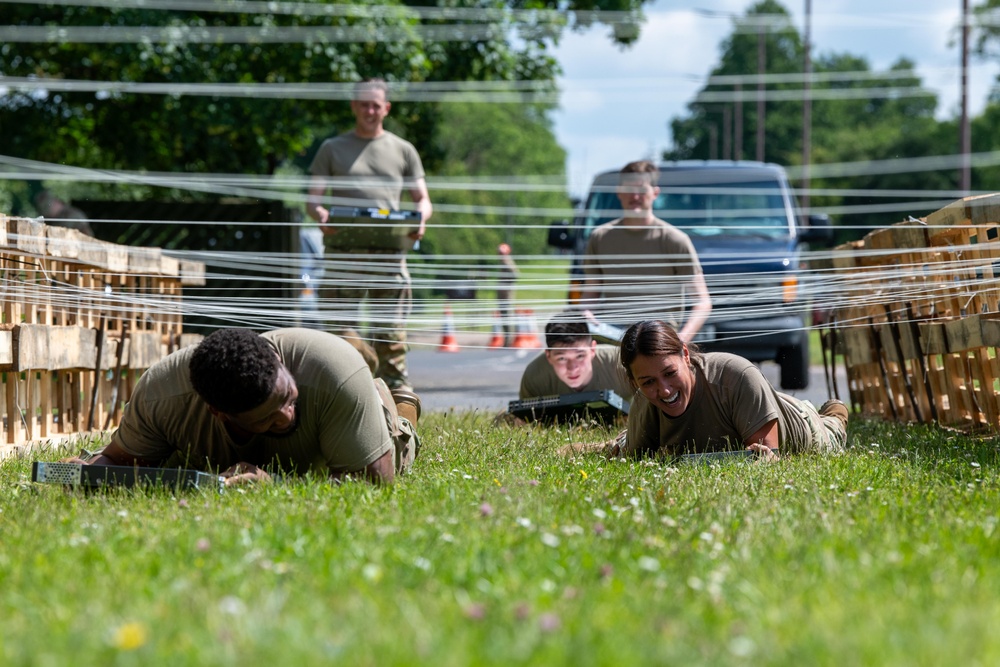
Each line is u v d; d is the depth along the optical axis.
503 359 42.12
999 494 9.77
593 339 17.34
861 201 135.50
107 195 63.12
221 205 32.06
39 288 14.89
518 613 5.65
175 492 9.86
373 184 20.47
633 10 47.78
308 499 9.30
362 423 10.34
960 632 5.34
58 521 8.82
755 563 6.96
